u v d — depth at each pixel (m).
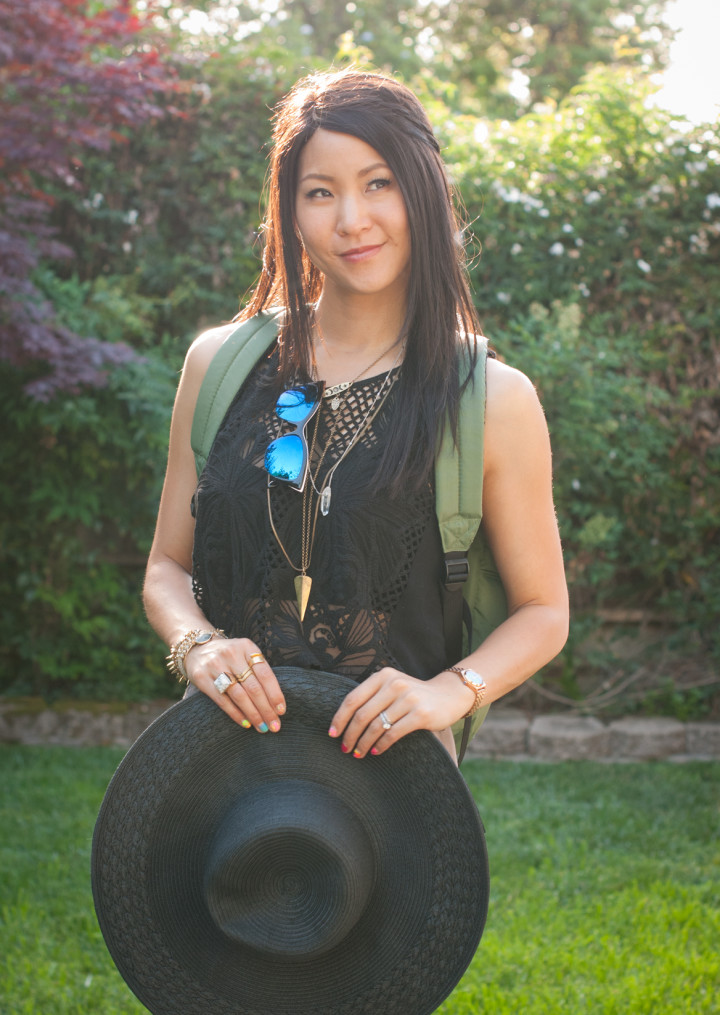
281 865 1.25
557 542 1.47
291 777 1.30
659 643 5.36
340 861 1.23
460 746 1.43
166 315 5.41
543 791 4.34
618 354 5.10
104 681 5.38
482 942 2.99
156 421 4.93
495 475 1.40
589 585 5.35
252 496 1.38
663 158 5.17
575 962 2.86
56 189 5.33
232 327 1.57
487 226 5.16
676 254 5.24
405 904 1.28
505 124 5.40
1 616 5.44
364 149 1.31
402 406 1.36
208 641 1.37
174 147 5.40
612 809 4.11
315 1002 1.29
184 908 1.31
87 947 3.00
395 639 1.37
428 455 1.33
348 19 13.32
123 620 5.41
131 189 5.44
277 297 1.53
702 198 5.15
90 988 2.76
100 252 5.52
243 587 1.38
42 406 4.93
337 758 1.29
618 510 5.28
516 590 1.45
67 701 5.30
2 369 4.93
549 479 1.44
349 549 1.33
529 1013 2.60
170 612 1.46
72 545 5.30
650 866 3.56
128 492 5.32
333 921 1.23
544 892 3.35
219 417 1.47
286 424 1.40
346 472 1.35
